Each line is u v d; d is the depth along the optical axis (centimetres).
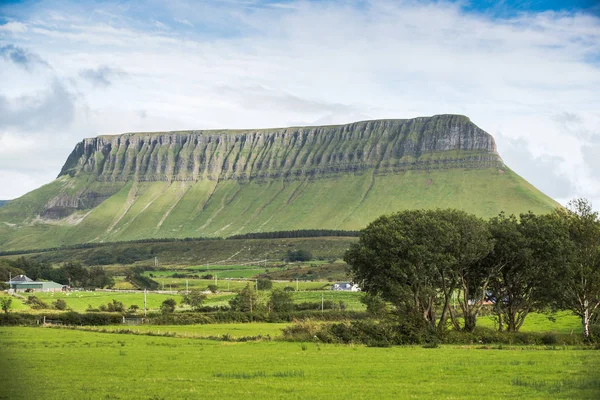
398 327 10488
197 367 7200
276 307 19550
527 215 12725
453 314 12750
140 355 8481
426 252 11312
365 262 12100
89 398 5300
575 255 11519
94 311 19800
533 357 7844
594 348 9175
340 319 17025
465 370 6738
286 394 5356
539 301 12262
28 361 7812
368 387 5712
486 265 12238
